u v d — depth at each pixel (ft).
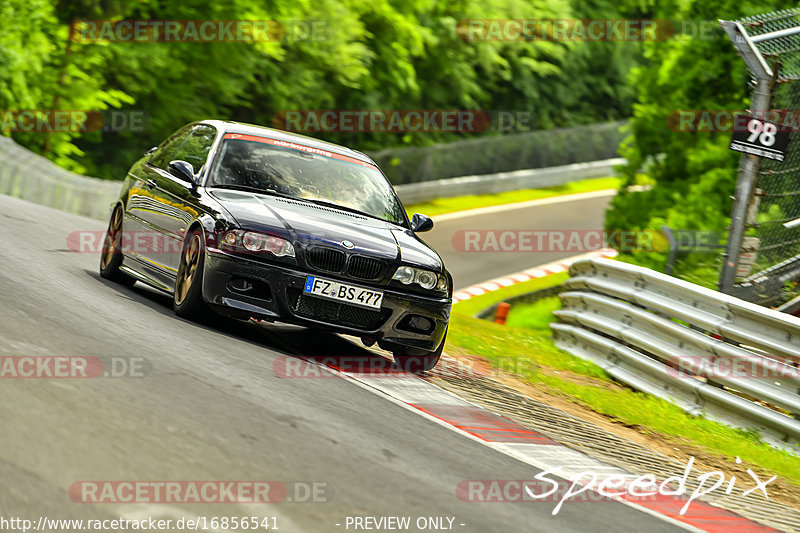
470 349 98.12
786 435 82.12
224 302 69.67
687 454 72.49
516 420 66.69
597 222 380.58
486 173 406.21
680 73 199.11
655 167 217.36
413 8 346.33
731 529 51.11
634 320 101.45
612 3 463.42
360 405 57.98
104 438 40.37
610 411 81.25
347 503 39.42
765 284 104.99
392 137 407.85
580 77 491.72
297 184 79.97
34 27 228.43
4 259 78.64
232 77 290.56
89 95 246.27
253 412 49.67
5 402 41.86
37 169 183.21
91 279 85.92
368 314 72.28
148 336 62.49
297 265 70.03
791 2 186.29
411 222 83.97
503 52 424.05
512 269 289.12
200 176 78.38
